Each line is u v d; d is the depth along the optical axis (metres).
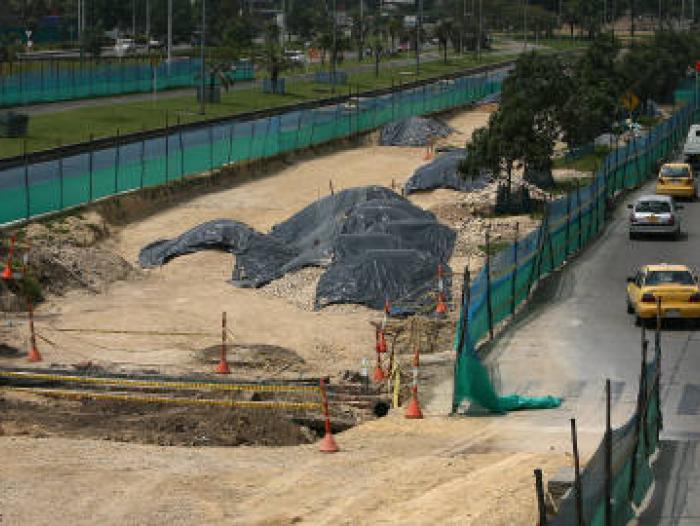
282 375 39.50
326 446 31.09
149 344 43.84
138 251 61.50
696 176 87.94
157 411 34.97
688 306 43.66
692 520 25.06
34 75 117.75
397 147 103.88
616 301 49.38
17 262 50.75
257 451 31.34
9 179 64.56
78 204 65.44
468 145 71.88
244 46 173.50
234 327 46.59
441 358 41.41
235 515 26.30
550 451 30.28
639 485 26.11
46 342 43.06
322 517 26.06
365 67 188.12
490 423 33.44
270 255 55.88
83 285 52.09
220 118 105.75
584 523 21.61
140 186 71.44
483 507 25.42
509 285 46.38
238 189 78.88
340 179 85.62
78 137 94.75
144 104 122.12
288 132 91.50
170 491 27.70
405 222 57.78
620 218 70.31
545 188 78.44
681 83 146.75
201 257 56.34
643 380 26.50
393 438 32.22
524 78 79.38
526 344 42.19
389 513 26.05
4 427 32.62
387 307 44.75
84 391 36.19
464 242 59.22
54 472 28.92
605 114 95.94
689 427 32.12
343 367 41.50
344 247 54.38
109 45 197.00
